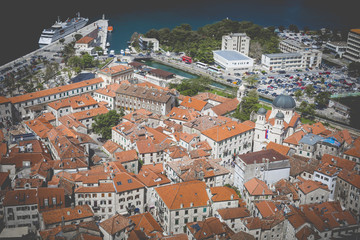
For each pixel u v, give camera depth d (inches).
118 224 6594.5
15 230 6909.5
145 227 6737.2
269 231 6855.3
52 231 6264.8
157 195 7401.6
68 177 7623.0
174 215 7052.2
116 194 7352.4
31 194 7057.1
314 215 7160.4
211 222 6707.7
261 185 7667.3
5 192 7249.0
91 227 6427.2
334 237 7062.0
